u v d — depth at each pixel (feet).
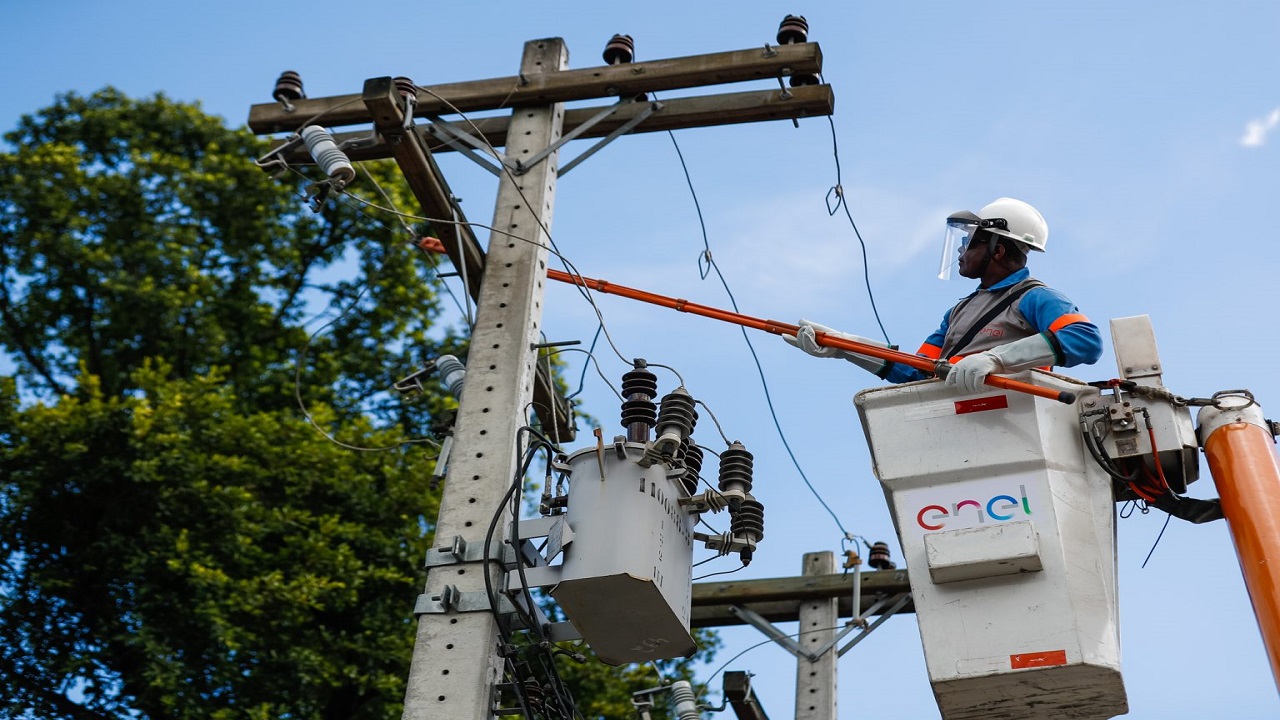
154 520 49.98
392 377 63.41
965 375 17.97
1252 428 17.48
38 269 61.46
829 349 20.45
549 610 43.06
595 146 25.29
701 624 36.17
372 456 55.06
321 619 50.70
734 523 20.56
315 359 63.87
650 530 19.08
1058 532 17.08
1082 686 16.47
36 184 61.98
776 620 36.27
